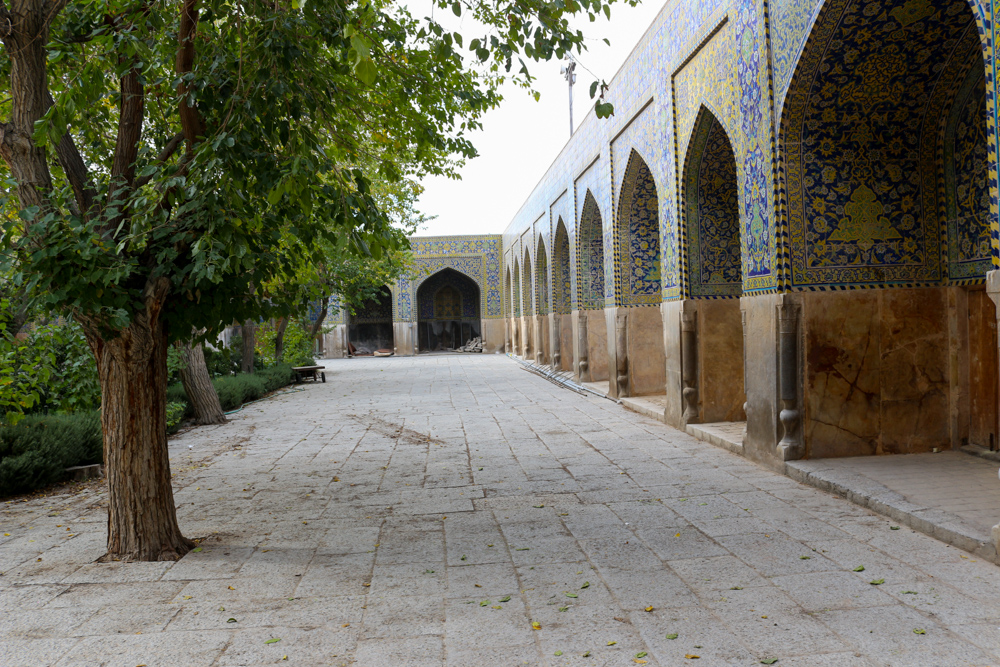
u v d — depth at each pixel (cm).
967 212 490
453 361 2230
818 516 393
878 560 319
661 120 750
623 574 312
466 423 833
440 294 2908
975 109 475
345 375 1738
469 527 397
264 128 339
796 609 268
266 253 353
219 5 337
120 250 312
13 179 335
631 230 959
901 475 448
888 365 512
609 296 1011
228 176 315
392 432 782
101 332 329
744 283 563
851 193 504
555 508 432
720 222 704
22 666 238
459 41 291
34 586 317
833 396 508
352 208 327
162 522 359
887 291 511
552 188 1517
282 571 330
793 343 504
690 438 671
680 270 706
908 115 498
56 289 304
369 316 2894
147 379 356
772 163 502
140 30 357
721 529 375
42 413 682
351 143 418
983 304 498
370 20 241
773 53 497
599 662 230
